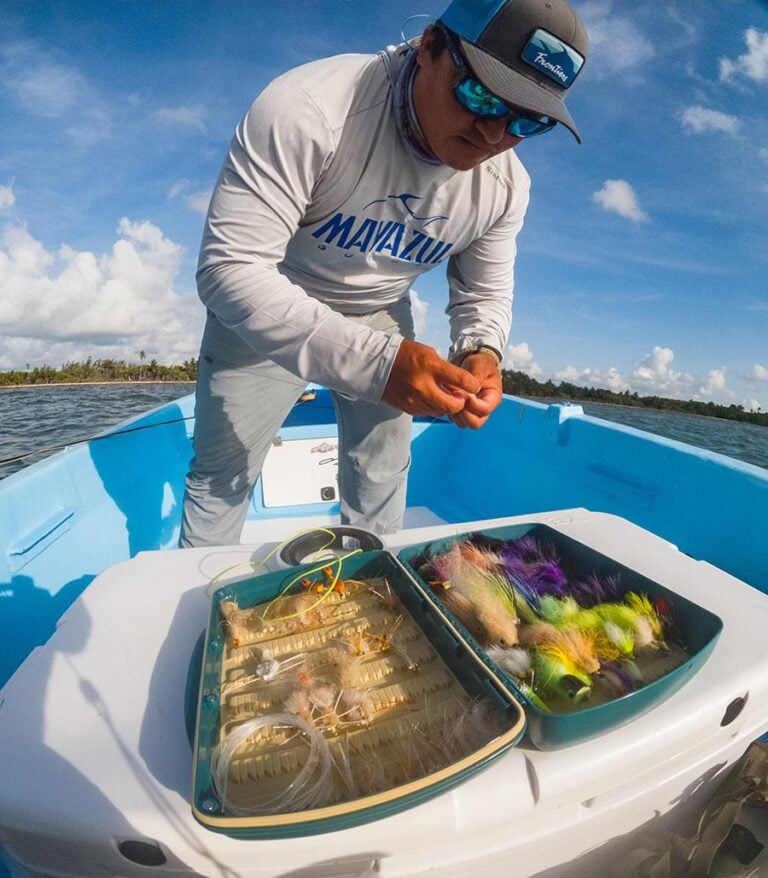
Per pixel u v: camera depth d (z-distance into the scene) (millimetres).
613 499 2025
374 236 1390
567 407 2357
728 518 1622
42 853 651
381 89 1157
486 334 1544
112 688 791
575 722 673
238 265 1106
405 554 1070
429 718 725
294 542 1141
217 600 914
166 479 2463
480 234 1537
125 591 1018
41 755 682
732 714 815
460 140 1097
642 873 796
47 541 1545
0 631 1256
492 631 891
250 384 1612
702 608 865
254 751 686
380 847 627
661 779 789
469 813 645
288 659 827
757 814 839
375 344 1040
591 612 934
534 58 949
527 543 1145
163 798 633
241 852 607
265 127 1086
